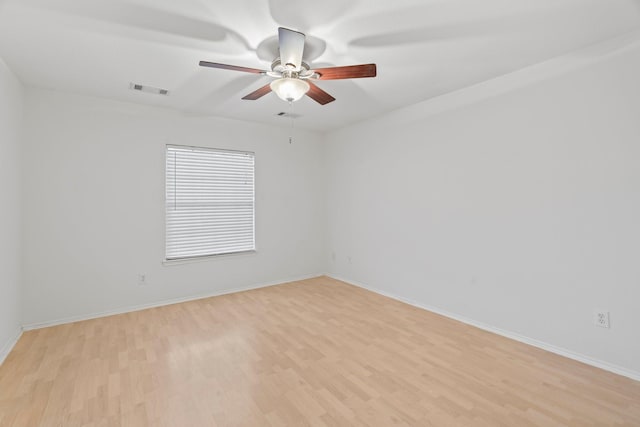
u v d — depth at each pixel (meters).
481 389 2.14
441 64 2.73
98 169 3.52
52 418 1.85
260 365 2.46
